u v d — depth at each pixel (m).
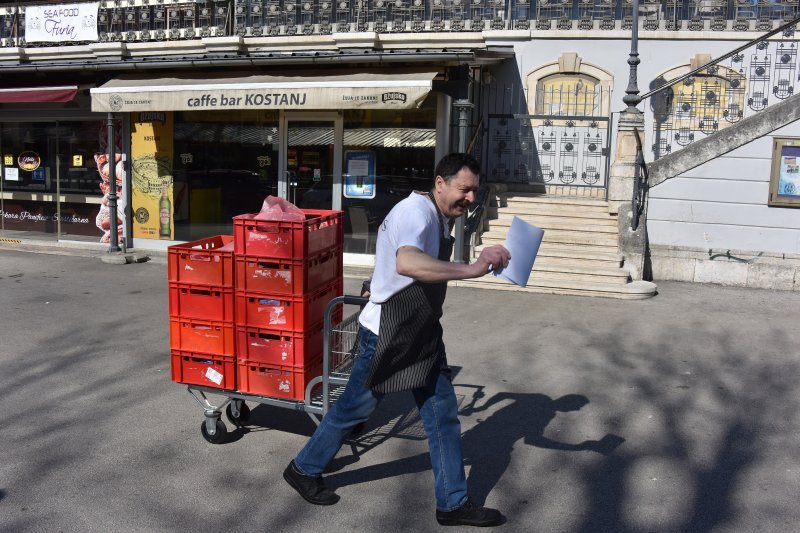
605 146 12.30
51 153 13.39
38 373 6.30
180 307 4.74
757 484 4.31
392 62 10.22
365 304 4.23
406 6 12.55
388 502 4.11
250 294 4.56
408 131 11.07
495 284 9.71
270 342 4.58
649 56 12.12
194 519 3.89
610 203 10.75
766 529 3.80
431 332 3.77
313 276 4.59
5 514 3.90
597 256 9.95
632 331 7.73
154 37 13.53
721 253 10.23
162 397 5.74
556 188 12.36
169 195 12.50
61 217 13.45
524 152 12.60
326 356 4.43
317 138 11.53
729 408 5.55
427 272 3.43
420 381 3.72
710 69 11.89
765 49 11.72
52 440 4.89
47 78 12.46
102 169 12.95
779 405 5.62
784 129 9.93
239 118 11.93
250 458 4.66
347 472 4.48
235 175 12.05
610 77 12.24
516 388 5.99
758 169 10.08
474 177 3.68
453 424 3.84
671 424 5.23
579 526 3.84
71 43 14.13
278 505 4.06
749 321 8.20
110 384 6.04
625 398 5.77
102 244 13.12
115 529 3.77
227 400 4.98
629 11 12.15
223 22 13.11
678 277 10.41
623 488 4.26
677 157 10.31
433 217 3.66
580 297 9.33
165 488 4.23
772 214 10.09
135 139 12.56
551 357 6.83
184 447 4.81
